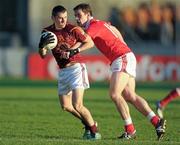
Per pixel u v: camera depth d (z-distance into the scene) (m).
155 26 104.81
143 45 102.50
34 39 103.44
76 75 32.69
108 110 50.62
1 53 93.31
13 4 107.56
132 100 32.91
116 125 40.44
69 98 33.44
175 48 100.44
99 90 74.25
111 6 105.88
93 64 88.06
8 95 65.62
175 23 105.06
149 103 57.88
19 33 107.00
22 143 29.45
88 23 32.41
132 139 32.53
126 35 104.25
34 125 40.00
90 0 104.81
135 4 106.75
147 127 39.44
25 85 80.94
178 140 32.94
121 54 32.34
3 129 37.75
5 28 107.75
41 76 91.75
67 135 35.25
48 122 41.84
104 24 32.62
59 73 33.19
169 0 106.88
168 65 89.44
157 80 89.31
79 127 39.22
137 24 104.69
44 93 68.75
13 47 103.75
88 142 30.08
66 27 32.47
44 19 104.25
